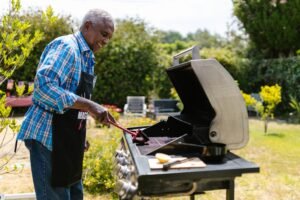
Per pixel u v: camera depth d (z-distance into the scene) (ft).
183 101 8.52
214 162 5.52
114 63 40.68
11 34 8.38
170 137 7.57
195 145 5.75
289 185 13.91
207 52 42.39
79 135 6.81
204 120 6.91
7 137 23.84
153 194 5.23
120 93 41.29
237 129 6.11
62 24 39.04
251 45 45.06
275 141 22.89
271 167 16.61
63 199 6.83
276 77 37.81
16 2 8.43
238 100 6.08
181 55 7.58
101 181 13.00
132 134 6.86
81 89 6.70
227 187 5.57
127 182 5.41
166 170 4.96
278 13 39.32
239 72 41.50
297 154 19.30
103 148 14.62
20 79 37.06
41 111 6.61
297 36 39.88
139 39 42.47
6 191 12.69
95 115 5.95
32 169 6.75
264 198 12.45
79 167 7.04
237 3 42.47
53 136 6.52
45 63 6.14
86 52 6.81
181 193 5.34
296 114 34.24
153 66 41.88
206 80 5.96
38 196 6.75
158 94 41.86
